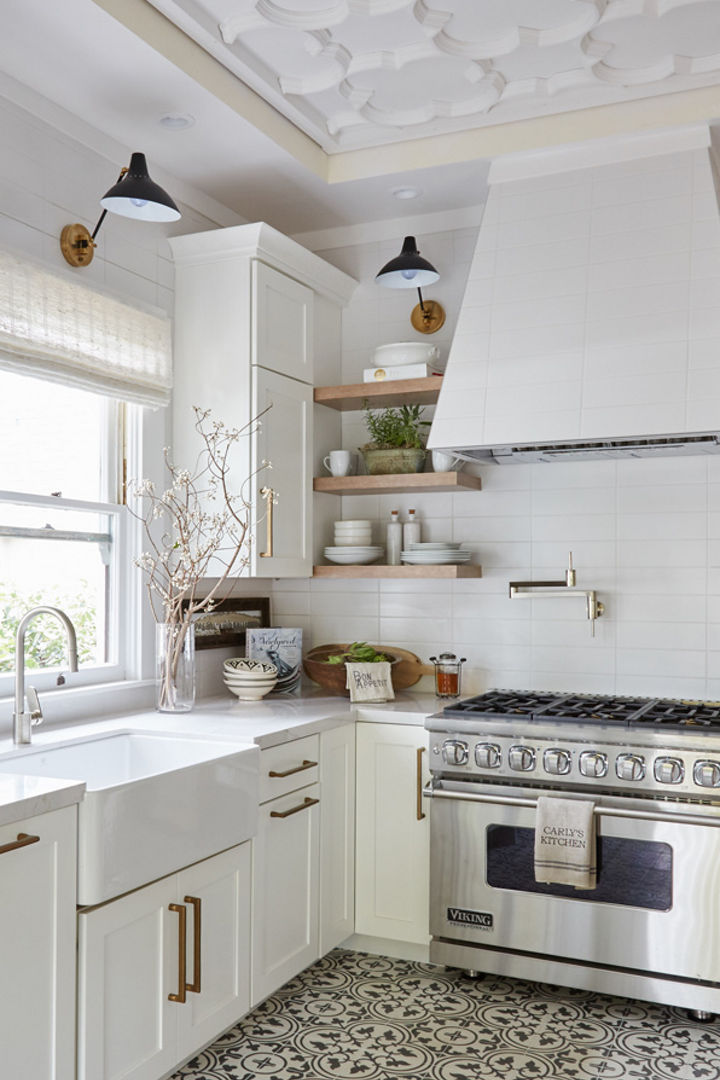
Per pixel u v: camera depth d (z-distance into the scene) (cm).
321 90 313
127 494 336
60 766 267
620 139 324
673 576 351
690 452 335
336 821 329
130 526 337
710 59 296
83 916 210
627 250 319
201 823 248
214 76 293
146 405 334
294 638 386
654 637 353
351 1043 276
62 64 274
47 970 200
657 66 301
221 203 383
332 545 405
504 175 343
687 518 350
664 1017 295
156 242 347
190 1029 246
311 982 320
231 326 346
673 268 311
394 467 379
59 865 203
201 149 332
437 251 397
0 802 189
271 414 353
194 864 249
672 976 289
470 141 343
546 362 320
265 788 286
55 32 258
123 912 221
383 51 293
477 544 384
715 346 298
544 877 294
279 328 359
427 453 392
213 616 377
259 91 312
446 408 332
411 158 351
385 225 406
